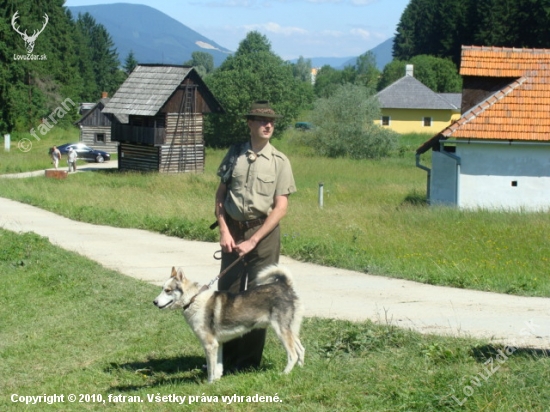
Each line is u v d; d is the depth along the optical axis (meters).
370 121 57.00
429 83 94.31
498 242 15.88
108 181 38.44
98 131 66.56
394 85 81.44
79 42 99.88
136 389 7.30
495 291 11.39
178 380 7.45
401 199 27.14
